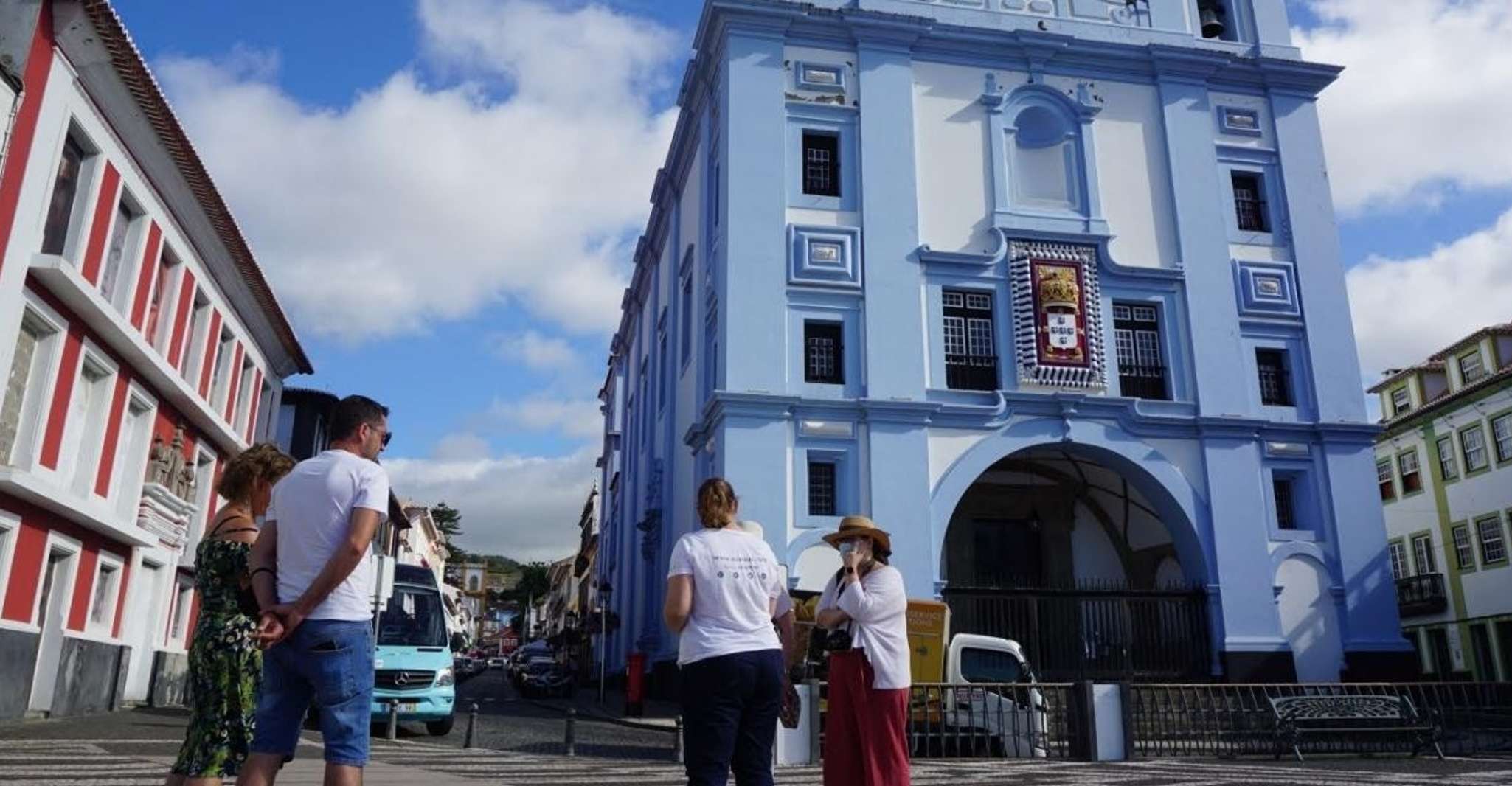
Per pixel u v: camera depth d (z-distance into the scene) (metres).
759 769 4.28
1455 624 33.66
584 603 65.69
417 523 69.06
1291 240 22.23
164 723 14.50
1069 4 22.83
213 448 21.75
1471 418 33.22
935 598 18.67
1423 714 14.08
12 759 8.73
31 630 13.89
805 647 14.22
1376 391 38.53
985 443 19.80
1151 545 22.33
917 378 19.78
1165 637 19.52
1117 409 20.44
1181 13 23.20
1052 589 19.30
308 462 3.99
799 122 20.83
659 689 23.41
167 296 18.20
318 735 12.89
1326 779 10.38
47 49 12.93
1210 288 21.47
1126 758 12.65
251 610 4.40
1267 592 19.86
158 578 19.05
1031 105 21.98
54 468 14.34
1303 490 20.95
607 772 10.13
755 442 18.77
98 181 14.64
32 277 13.31
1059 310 20.61
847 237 20.25
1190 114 22.45
